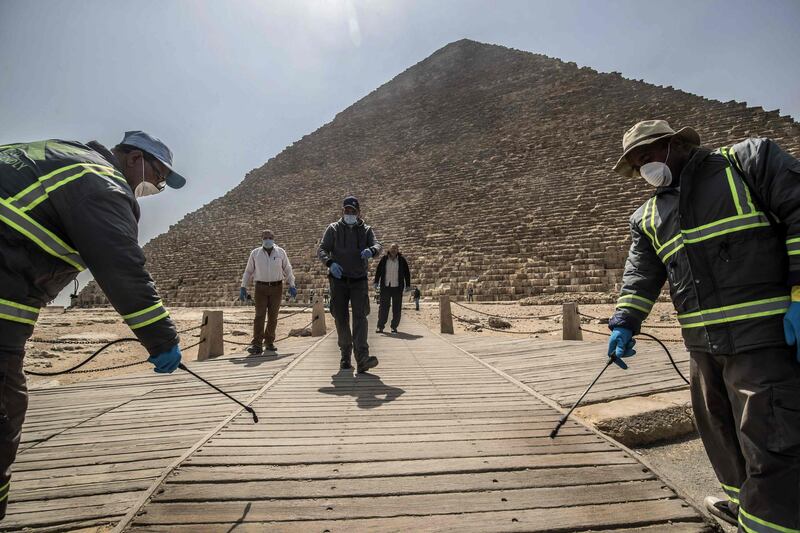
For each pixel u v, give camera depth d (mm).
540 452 3176
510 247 32281
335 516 2344
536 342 9117
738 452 2332
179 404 4750
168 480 2740
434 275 32469
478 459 3047
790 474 1798
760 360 1959
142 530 2227
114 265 1943
